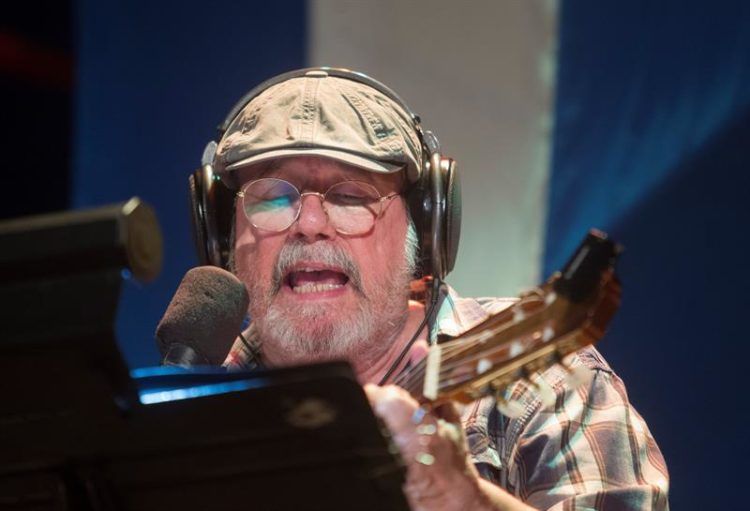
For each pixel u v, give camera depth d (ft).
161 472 11.35
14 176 36.76
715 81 27.40
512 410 12.64
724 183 27.25
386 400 11.96
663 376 27.02
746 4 27.20
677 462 26.73
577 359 17.97
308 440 10.84
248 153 18.13
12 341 10.19
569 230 28.48
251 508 11.51
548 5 28.89
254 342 19.72
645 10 28.02
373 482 11.15
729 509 26.37
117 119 32.73
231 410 10.59
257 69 31.71
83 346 10.25
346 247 17.98
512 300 19.93
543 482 16.89
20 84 36.35
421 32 30.04
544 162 28.81
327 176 18.13
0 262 10.00
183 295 15.79
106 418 10.83
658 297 27.35
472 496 13.01
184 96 32.32
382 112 18.49
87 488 11.46
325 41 30.89
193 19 32.27
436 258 18.56
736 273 27.02
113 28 32.86
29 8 36.04
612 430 17.15
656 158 27.81
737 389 26.58
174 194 32.32
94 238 9.91
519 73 29.14
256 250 18.25
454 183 18.56
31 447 11.23
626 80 28.17
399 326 18.76
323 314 17.94
